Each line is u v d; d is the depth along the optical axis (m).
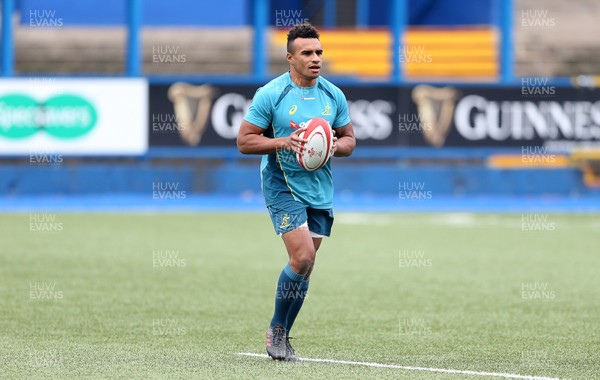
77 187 73.50
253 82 73.94
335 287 39.91
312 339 29.73
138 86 72.56
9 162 73.88
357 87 74.25
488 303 36.31
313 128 25.20
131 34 73.31
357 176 75.19
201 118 73.50
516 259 48.03
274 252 49.75
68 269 43.62
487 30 96.38
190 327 31.45
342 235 57.12
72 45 93.38
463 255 49.34
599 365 25.91
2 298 36.47
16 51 92.25
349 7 104.38
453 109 75.00
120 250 49.91
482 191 76.19
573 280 41.78
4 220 62.34
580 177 76.94
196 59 93.38
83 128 72.00
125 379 23.81
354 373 24.58
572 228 60.91
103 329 30.98
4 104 71.06
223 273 43.06
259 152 25.61
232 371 24.75
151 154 72.88
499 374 24.62
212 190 75.00
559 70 96.69
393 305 35.91
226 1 97.81
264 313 34.03
